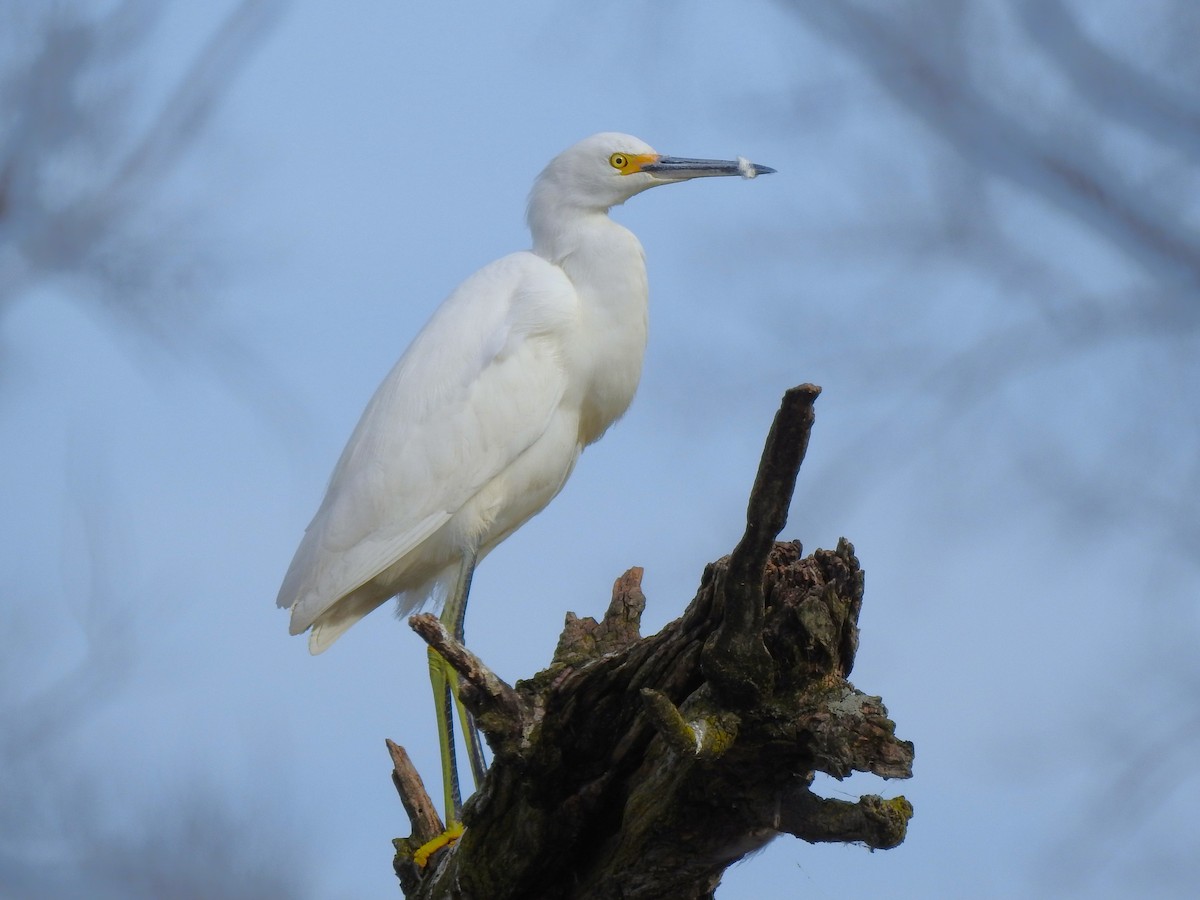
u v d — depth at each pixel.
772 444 5.87
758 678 6.53
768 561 6.78
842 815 6.81
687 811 7.08
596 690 7.26
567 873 7.79
